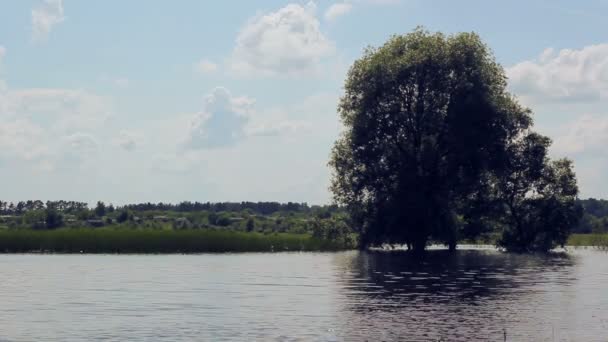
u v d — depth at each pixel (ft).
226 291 128.26
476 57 267.59
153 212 584.40
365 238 273.33
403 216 259.80
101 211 531.91
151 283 142.92
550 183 319.47
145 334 82.79
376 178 266.36
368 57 276.21
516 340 78.59
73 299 115.55
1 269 180.04
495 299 115.24
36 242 253.44
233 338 80.02
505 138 267.59
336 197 276.21
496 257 252.62
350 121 272.10
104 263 205.98
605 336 81.00
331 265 201.67
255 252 278.67
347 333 82.58
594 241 385.70
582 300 113.70
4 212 529.45
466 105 258.78
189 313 99.09
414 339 79.00
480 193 285.84
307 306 106.42
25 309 103.45
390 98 266.16
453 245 300.61
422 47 267.59
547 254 285.64
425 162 260.21
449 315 96.53
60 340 79.46
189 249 267.18
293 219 539.29
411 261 224.74
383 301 112.68
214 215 580.71
